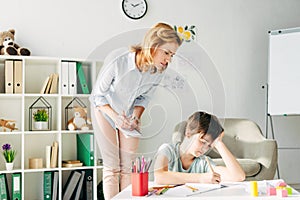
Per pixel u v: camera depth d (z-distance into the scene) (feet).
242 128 12.26
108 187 5.74
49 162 11.59
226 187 5.83
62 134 12.51
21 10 12.46
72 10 12.94
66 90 11.66
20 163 12.24
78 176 11.78
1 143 12.07
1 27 12.26
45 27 12.67
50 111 12.46
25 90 12.39
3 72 12.00
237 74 14.52
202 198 5.03
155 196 5.13
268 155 11.15
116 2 13.38
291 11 15.10
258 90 14.70
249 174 10.80
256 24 14.76
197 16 14.20
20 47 12.32
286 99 13.73
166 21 13.87
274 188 5.33
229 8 14.53
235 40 14.55
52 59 11.56
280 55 13.92
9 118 12.26
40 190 12.36
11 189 11.94
